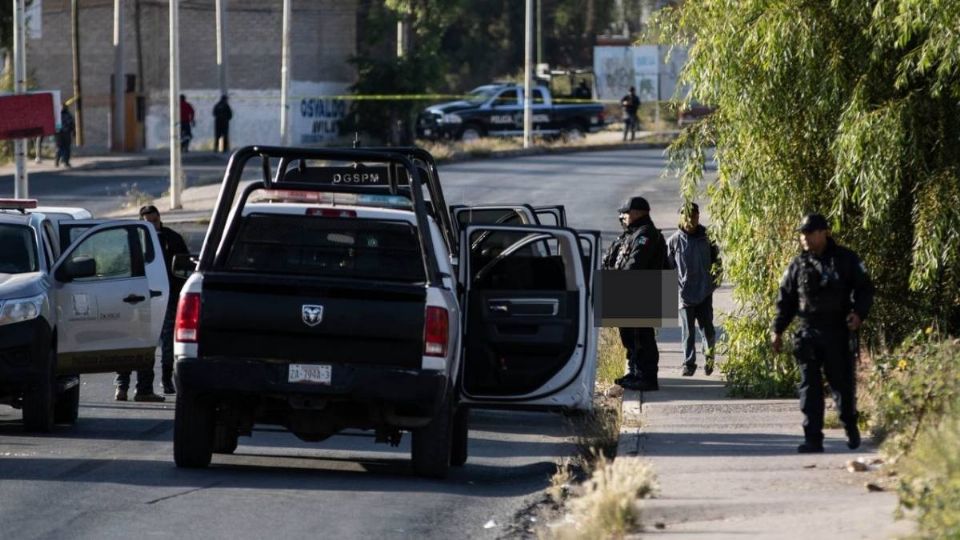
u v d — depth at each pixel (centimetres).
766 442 4706
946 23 4791
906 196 5391
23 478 4216
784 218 5647
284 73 18262
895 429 4116
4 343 5050
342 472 4506
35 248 5441
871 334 5516
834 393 4338
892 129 5062
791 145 5569
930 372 4216
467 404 4841
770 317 5750
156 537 3409
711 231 6003
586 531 3356
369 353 4209
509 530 3600
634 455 4497
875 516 3341
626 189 15412
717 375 6606
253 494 3991
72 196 15012
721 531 3312
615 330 7306
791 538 3184
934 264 5109
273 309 4178
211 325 4184
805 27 5225
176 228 12800
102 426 5506
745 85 5491
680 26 5838
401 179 5612
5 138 10312
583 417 5206
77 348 5462
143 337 5716
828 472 4047
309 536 3447
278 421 4400
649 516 3528
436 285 4275
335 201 4722
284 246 4450
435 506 3897
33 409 5150
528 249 5641
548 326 4981
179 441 4347
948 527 2789
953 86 4972
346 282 4203
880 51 5119
